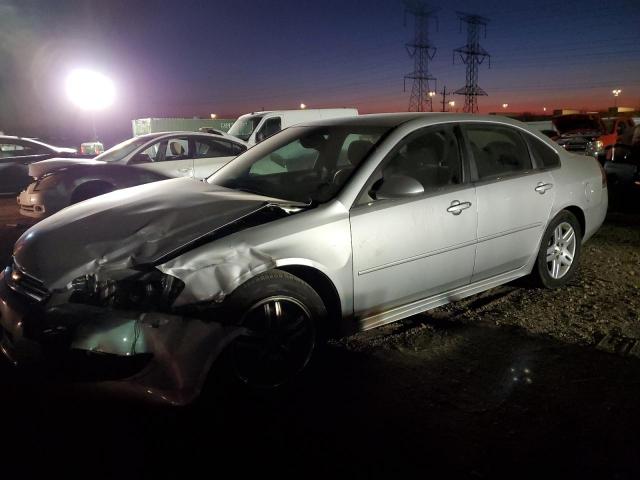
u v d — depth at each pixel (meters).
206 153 9.02
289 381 3.00
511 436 2.58
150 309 2.59
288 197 3.53
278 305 2.91
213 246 2.74
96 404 2.84
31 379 2.71
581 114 19.11
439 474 2.31
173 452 2.48
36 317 2.62
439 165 3.74
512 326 3.85
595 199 4.71
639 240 6.44
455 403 2.88
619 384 3.04
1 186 11.48
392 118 3.85
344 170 3.54
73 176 7.54
